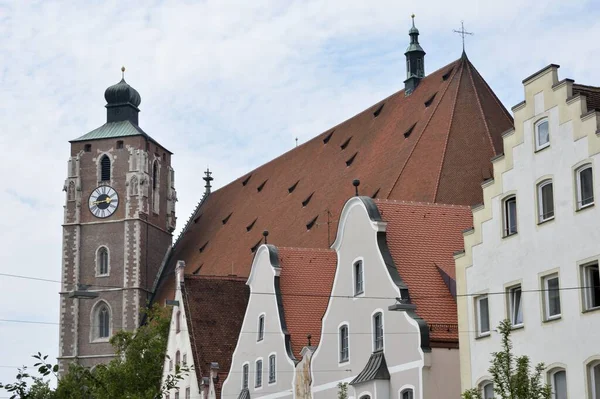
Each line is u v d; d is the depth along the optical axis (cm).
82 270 16862
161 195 17438
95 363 16350
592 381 5469
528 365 5462
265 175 16038
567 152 5731
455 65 12000
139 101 17750
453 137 10856
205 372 10756
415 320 6812
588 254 5541
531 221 5962
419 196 10456
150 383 11381
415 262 7300
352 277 7675
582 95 5662
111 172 17025
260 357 9269
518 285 6041
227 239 15475
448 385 6706
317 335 8888
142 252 16675
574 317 5591
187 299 11375
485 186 6350
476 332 6338
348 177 12781
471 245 6431
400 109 12738
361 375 7225
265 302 9288
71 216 17050
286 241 13200
